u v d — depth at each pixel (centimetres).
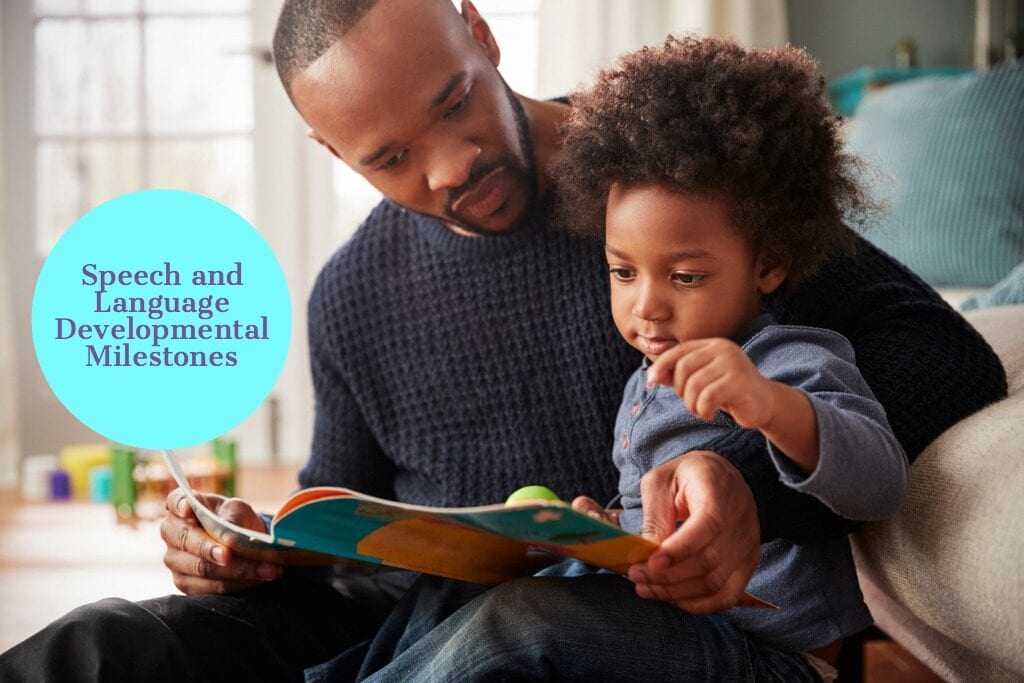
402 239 115
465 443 113
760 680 85
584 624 81
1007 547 79
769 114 90
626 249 91
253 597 103
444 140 100
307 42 96
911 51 328
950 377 94
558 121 109
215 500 105
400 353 115
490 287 111
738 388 72
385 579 116
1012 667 81
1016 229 226
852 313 101
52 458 353
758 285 94
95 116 348
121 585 226
